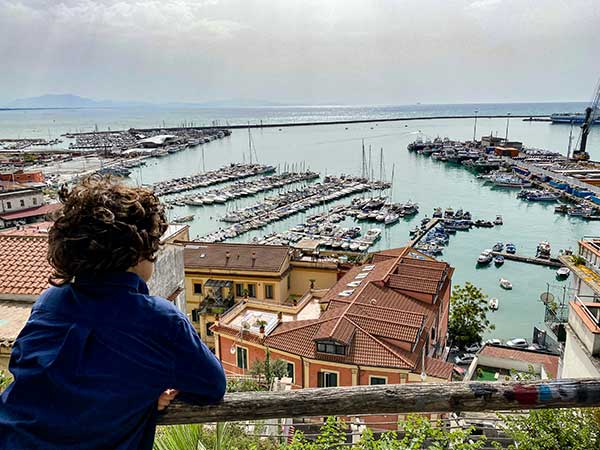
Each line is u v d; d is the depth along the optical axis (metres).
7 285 14.10
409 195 98.50
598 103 136.62
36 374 2.02
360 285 29.48
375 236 69.62
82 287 2.26
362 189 101.31
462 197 96.25
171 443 3.34
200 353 2.32
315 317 28.42
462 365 34.22
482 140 171.00
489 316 45.69
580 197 90.12
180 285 17.53
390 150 169.88
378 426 14.38
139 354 2.13
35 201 61.78
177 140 189.88
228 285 35.00
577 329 13.42
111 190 2.38
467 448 8.35
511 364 30.94
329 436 8.82
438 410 2.95
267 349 23.80
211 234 71.19
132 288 2.29
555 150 169.88
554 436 8.87
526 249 65.56
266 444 8.78
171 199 93.50
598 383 2.93
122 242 2.25
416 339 23.17
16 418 2.01
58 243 2.26
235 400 2.85
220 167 136.12
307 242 66.12
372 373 21.94
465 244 68.00
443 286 31.25
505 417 9.45
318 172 125.81
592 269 14.86
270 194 100.94
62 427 1.97
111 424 2.04
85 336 2.09
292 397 2.90
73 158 150.38
